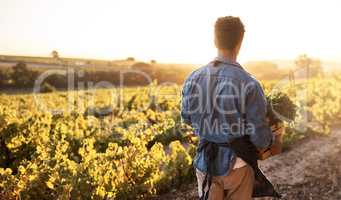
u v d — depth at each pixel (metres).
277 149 2.89
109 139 10.10
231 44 2.79
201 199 2.84
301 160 7.50
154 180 6.18
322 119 11.12
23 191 5.29
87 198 5.18
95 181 5.34
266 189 2.86
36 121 10.38
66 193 5.06
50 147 7.61
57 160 6.14
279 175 6.66
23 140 9.06
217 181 2.78
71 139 9.60
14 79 42.81
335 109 12.45
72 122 11.52
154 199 5.98
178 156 6.56
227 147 2.74
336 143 8.89
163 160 6.56
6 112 10.51
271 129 2.86
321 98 14.63
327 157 7.62
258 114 2.65
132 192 5.84
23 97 26.12
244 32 2.83
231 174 2.74
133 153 6.13
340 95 15.23
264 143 2.68
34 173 5.50
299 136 9.30
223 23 2.79
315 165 7.10
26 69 44.31
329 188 5.91
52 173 5.38
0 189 5.49
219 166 2.75
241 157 2.70
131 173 5.96
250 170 2.78
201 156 2.88
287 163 7.33
